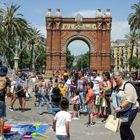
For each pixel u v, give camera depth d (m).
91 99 21.19
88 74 45.56
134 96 12.87
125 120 12.83
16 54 88.88
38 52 142.12
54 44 106.12
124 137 13.03
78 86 27.16
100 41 105.56
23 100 27.92
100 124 21.42
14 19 85.75
